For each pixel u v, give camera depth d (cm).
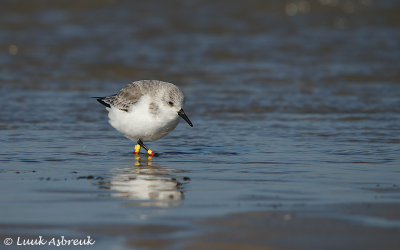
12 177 977
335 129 1500
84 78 2283
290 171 1044
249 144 1323
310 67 2523
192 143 1341
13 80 2202
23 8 3825
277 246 622
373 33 3381
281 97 1962
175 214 748
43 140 1345
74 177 989
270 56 2773
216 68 2495
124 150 1264
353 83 2212
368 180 966
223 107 1811
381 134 1429
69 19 3606
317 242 633
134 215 745
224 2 4012
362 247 618
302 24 3616
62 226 698
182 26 3469
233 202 814
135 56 2727
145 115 1176
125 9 3856
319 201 816
